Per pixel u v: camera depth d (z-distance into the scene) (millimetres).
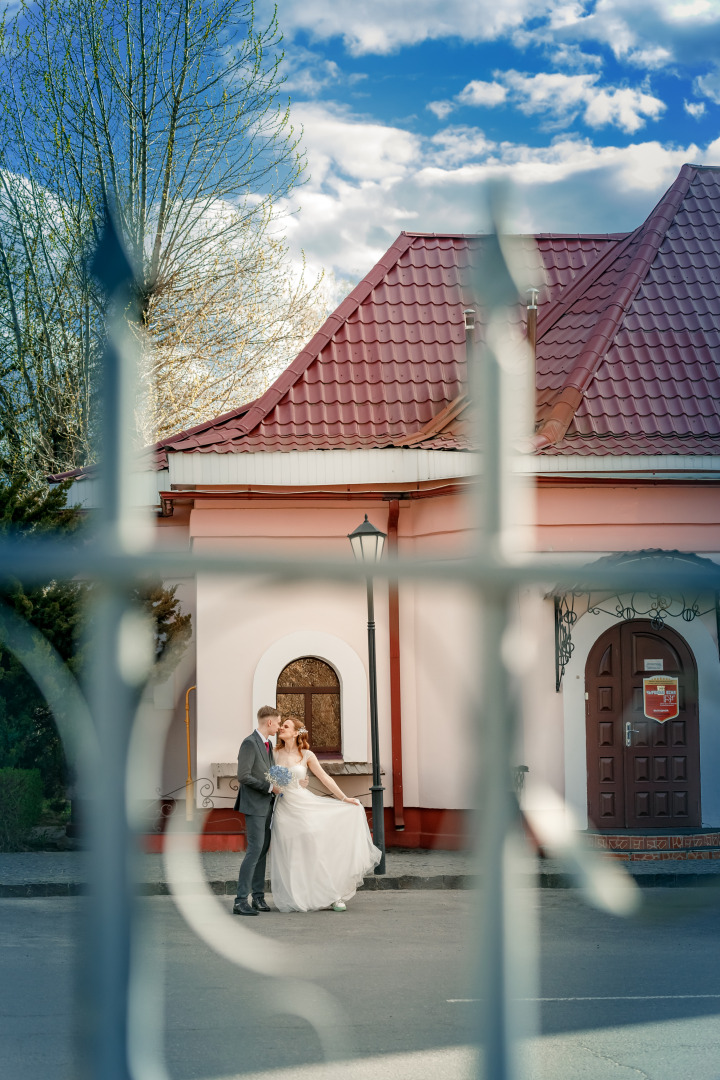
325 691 13594
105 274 993
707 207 17328
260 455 13477
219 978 6926
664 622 12523
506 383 999
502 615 970
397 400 15375
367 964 7445
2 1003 6180
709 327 15328
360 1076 4785
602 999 6387
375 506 13711
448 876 11406
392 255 17219
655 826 12594
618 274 16578
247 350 23750
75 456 21812
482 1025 991
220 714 13133
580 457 13008
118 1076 937
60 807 14312
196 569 918
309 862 9859
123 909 953
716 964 7254
